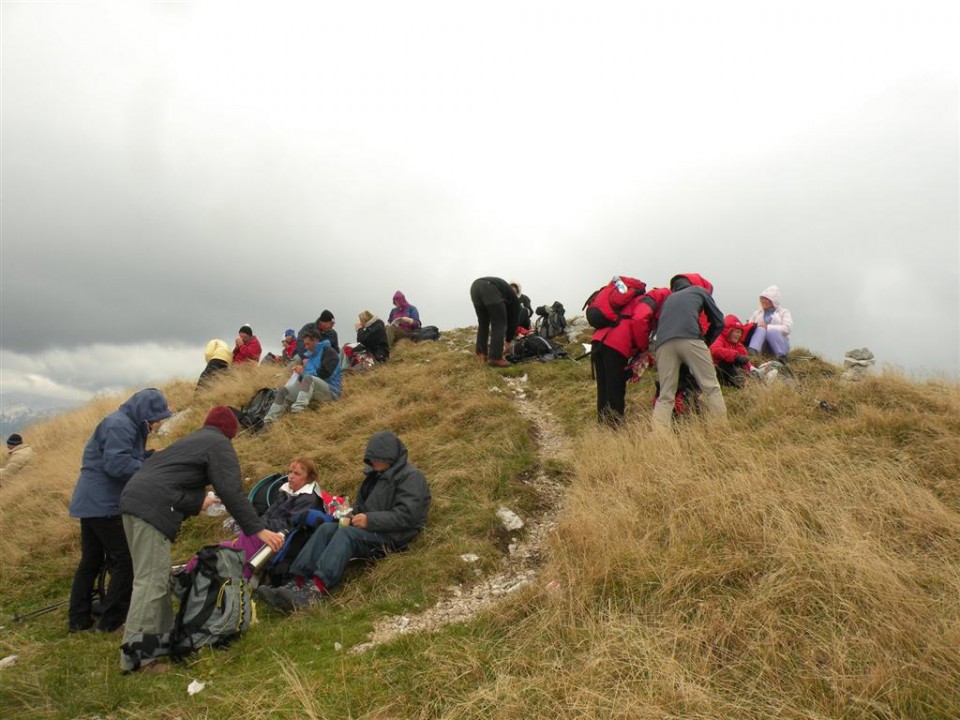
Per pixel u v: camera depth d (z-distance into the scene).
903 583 3.40
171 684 3.52
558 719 2.81
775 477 4.67
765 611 3.35
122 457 4.31
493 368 10.04
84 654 4.04
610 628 3.43
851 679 2.82
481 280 10.21
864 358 7.24
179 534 6.01
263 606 4.55
